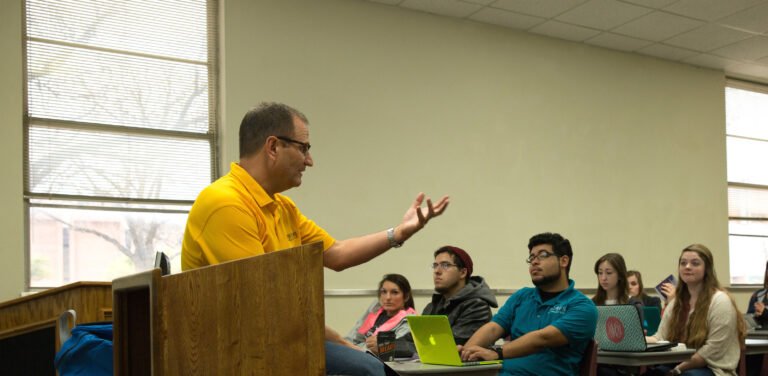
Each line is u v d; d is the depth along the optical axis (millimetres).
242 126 1997
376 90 6070
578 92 7191
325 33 5887
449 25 6508
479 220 6453
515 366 3264
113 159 5191
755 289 8305
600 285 4938
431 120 6309
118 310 1651
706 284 3982
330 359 1731
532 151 6832
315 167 5723
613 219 7262
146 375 1650
